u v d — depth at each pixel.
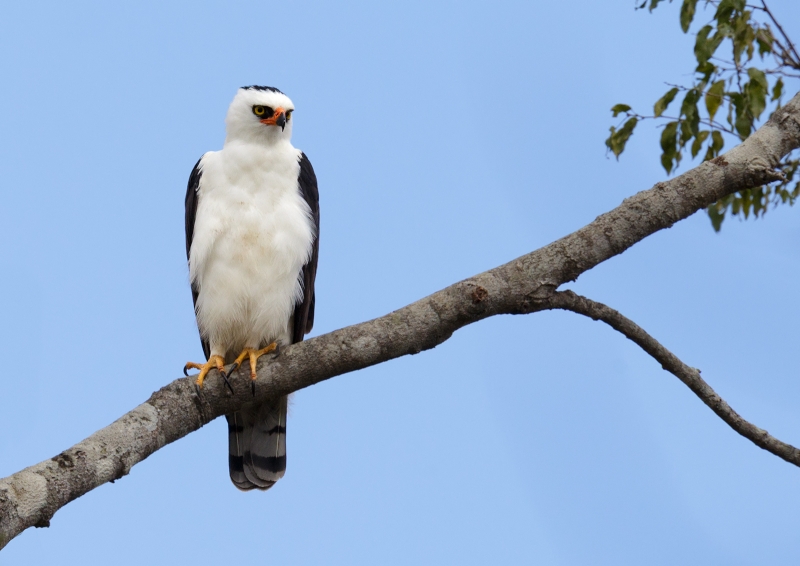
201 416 7.93
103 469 6.99
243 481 10.83
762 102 10.70
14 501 6.46
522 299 7.60
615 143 11.55
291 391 8.09
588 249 7.62
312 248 10.57
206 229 10.01
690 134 11.28
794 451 7.48
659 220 7.67
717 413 7.64
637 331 7.68
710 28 10.77
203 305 10.29
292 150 10.52
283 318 10.26
